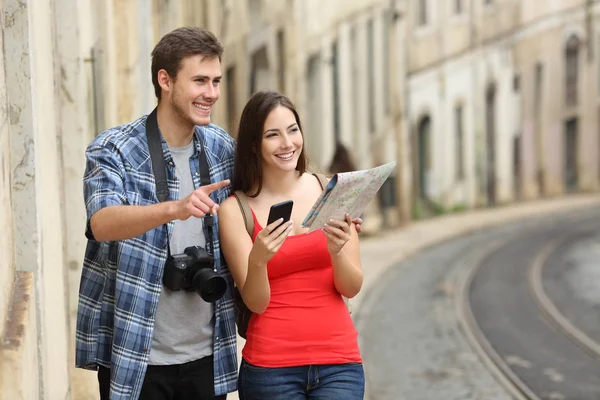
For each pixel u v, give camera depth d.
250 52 19.70
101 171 3.77
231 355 4.11
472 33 32.94
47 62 5.27
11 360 2.93
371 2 26.11
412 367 10.61
